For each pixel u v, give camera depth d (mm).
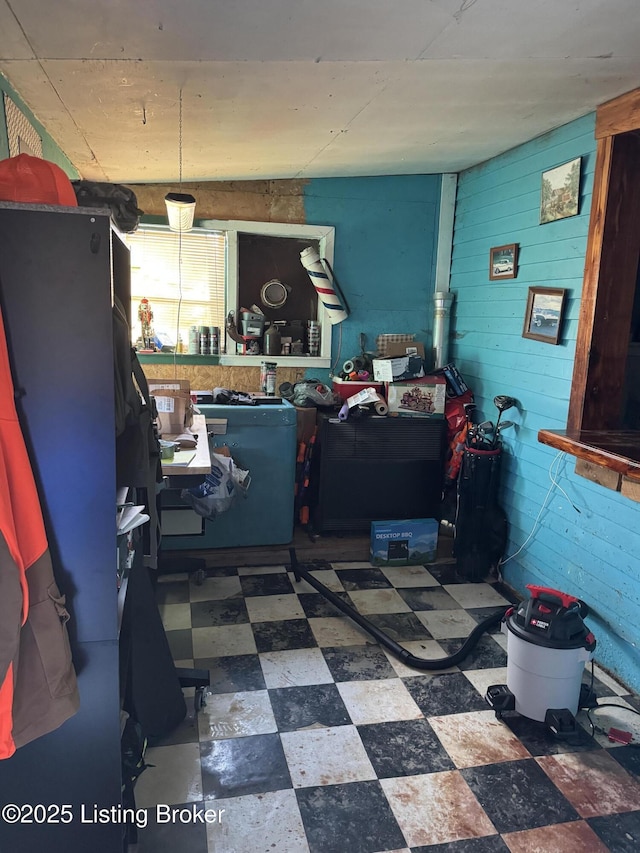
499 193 3412
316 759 1979
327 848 1650
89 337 1300
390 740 2080
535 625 2170
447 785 1893
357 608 2998
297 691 2324
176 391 2748
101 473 1350
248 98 2148
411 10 1529
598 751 2070
